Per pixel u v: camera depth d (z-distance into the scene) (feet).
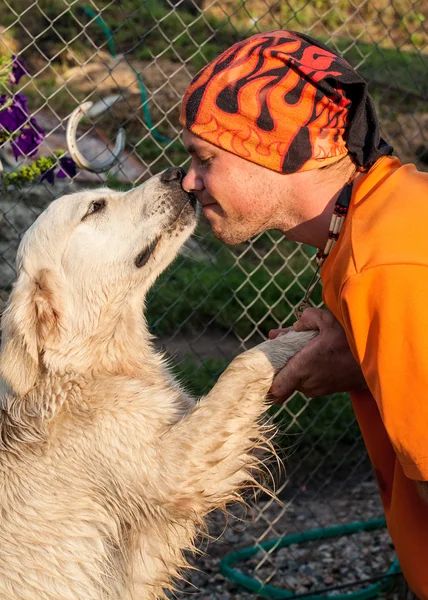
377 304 6.88
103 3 35.91
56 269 9.69
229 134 7.94
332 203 8.09
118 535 9.10
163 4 38.24
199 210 10.30
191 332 20.01
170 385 10.39
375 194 7.61
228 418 9.14
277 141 7.86
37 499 8.79
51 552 8.66
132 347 10.14
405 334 6.76
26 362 9.05
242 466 9.36
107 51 32.68
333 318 8.68
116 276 9.84
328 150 7.91
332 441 16.65
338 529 14.57
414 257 6.82
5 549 8.57
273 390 9.13
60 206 10.00
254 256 23.36
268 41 7.98
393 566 13.70
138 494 8.91
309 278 22.15
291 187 8.10
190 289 20.53
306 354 8.78
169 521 9.12
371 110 7.95
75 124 11.33
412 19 41.19
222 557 14.07
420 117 31.01
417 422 6.79
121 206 10.07
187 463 8.93
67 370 9.41
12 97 12.56
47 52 31.17
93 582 8.80
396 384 6.82
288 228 8.46
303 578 13.64
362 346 7.07
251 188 8.16
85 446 8.89
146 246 9.89
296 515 15.11
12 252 18.44
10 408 9.32
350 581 13.58
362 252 7.09
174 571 9.76
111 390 9.19
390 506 8.72
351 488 16.06
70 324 9.57
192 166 8.79
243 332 20.21
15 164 15.78
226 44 35.63
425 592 8.27
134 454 8.87
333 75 7.68
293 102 7.77
